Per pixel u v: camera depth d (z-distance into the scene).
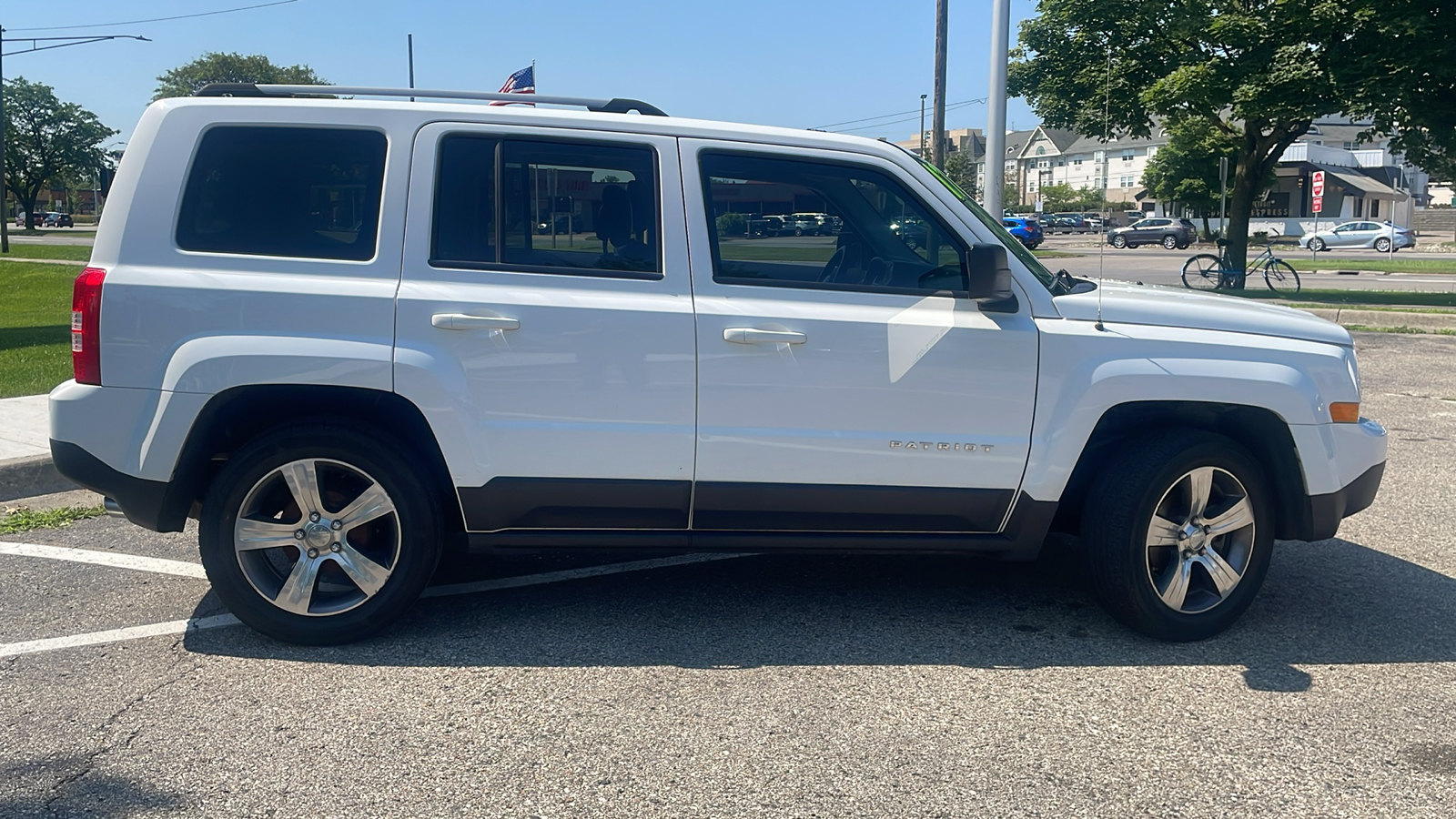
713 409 4.21
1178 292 4.96
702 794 3.23
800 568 5.37
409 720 3.69
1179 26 20.14
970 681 4.06
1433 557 5.68
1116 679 4.10
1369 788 3.31
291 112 4.15
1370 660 4.32
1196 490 4.37
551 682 4.00
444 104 4.28
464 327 4.08
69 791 3.23
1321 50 19.11
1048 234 62.72
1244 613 4.72
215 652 4.24
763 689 3.96
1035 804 3.20
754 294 4.25
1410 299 20.05
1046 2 22.11
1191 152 50.78
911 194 4.34
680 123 4.29
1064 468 4.34
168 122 4.13
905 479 4.31
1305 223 61.28
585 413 4.18
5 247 38.56
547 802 3.19
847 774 3.36
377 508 4.20
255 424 4.32
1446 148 19.88
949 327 4.26
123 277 4.04
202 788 3.25
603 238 4.24
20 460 6.55
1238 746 3.57
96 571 5.21
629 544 4.35
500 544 4.34
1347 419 4.53
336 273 4.11
